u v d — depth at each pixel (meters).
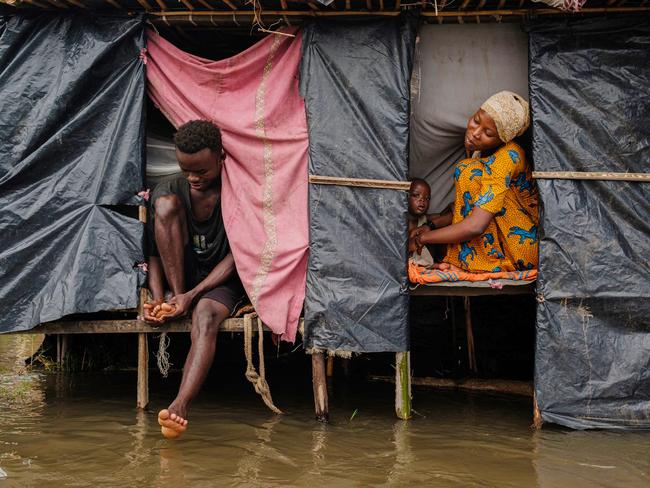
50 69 4.68
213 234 4.82
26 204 4.63
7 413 4.70
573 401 4.34
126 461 3.73
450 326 6.38
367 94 4.48
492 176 4.55
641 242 4.34
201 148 4.45
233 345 6.68
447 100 4.71
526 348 6.06
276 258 4.57
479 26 4.60
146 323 4.63
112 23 4.66
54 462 3.70
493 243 4.79
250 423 4.54
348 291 4.47
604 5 4.30
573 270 4.35
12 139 4.67
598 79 4.36
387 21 4.46
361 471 3.63
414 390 5.71
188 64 4.70
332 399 5.29
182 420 3.99
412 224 5.02
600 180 4.36
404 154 4.46
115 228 4.63
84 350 6.30
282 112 4.64
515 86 4.66
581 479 3.54
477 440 4.20
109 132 4.68
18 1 4.48
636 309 4.32
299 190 4.61
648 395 4.31
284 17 4.54
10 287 4.58
